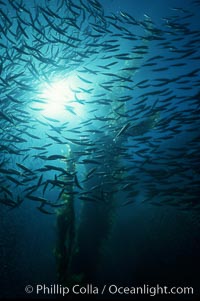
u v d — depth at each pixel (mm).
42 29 5617
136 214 11492
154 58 5820
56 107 6387
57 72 6000
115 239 10469
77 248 6766
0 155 5977
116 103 7375
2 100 5359
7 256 11328
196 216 11484
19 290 10539
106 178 6758
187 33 6242
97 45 5840
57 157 4898
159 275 9945
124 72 7516
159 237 11195
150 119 7051
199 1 6199
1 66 5102
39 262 11680
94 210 6832
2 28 5184
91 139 6824
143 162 5785
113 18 5980
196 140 5867
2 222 11469
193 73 5590
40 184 4551
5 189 4410
